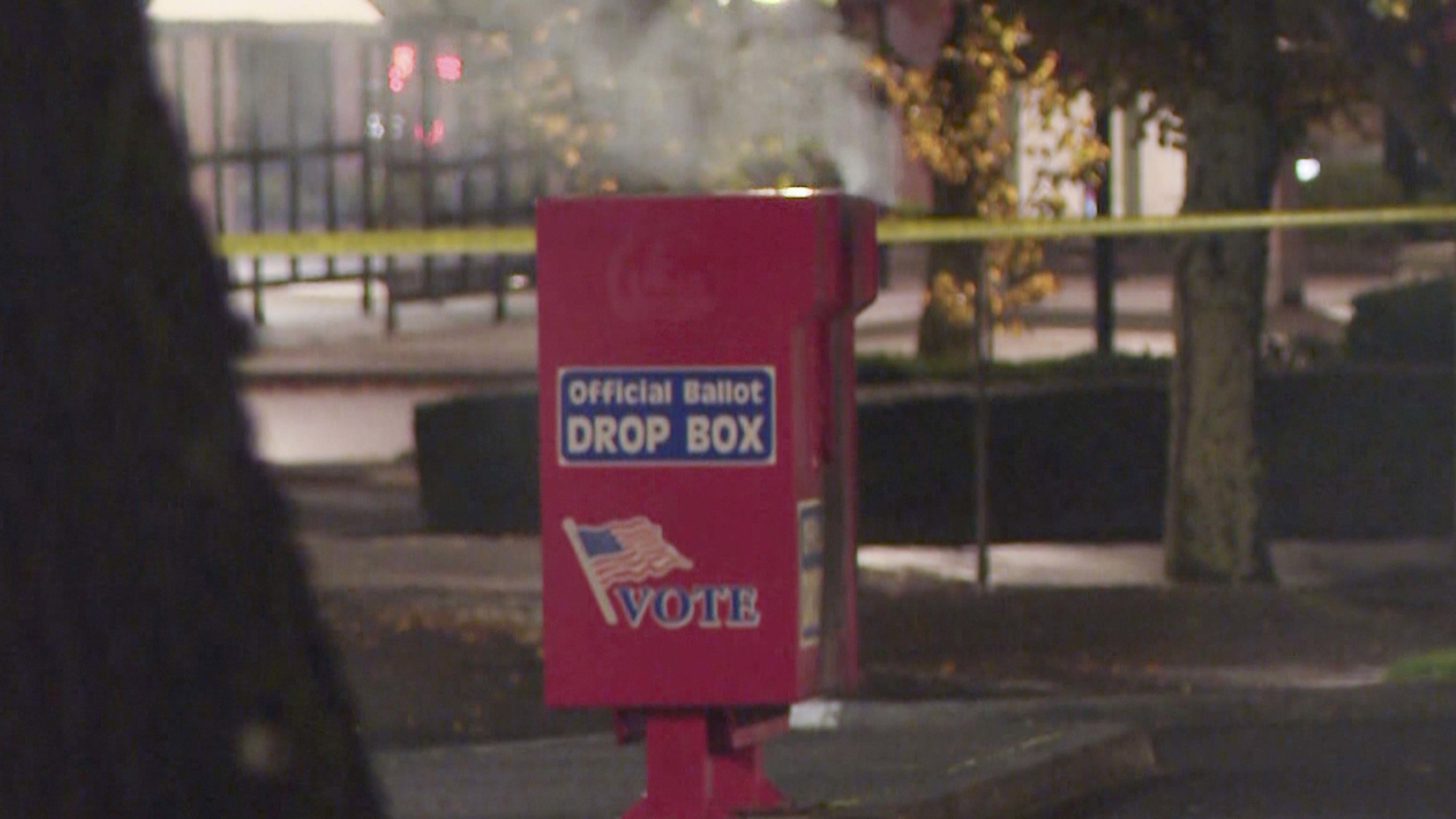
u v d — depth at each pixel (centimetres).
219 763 1245
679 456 2245
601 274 2244
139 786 1223
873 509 5556
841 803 2548
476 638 3850
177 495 1243
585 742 3114
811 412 2291
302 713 1285
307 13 5650
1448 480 5722
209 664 1248
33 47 1213
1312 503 5706
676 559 2247
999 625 4112
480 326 9825
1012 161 6862
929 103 5269
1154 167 10781
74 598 1212
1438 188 9825
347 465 6388
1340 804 2783
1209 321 4588
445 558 4819
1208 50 4462
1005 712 3238
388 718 3303
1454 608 4397
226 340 1296
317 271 11250
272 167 9875
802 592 2264
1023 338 9506
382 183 9512
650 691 2253
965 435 5625
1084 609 4234
